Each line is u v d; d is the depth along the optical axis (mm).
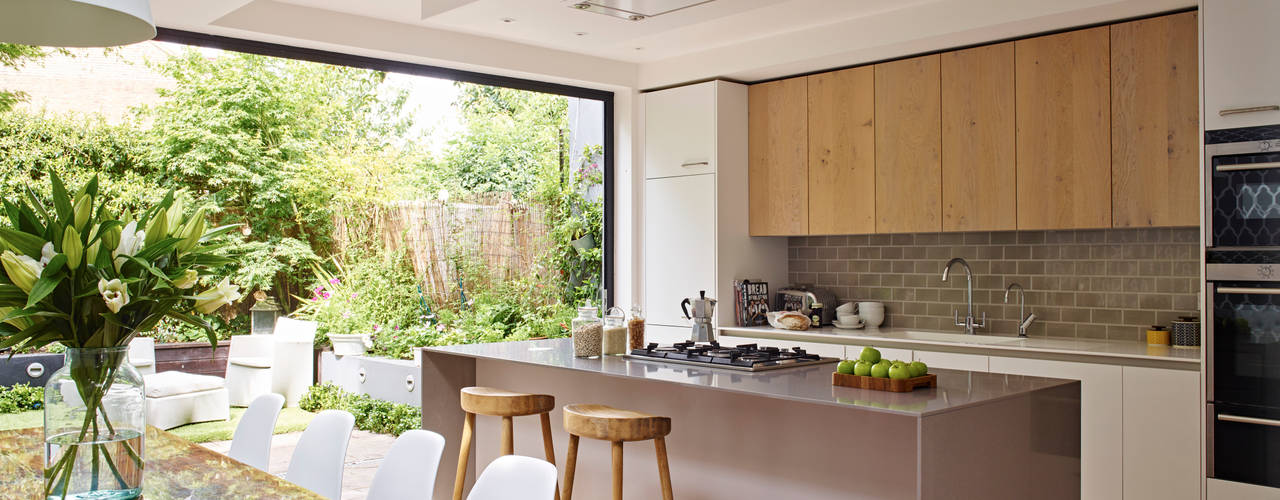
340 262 8086
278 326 7090
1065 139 4602
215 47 4777
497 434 4398
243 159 8016
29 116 7164
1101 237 4832
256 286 7691
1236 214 3689
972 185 4945
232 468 2344
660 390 3658
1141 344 4461
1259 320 3631
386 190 8500
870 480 2932
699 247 5926
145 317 1954
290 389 7074
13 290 1813
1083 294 4898
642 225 6316
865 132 5418
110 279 1887
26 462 2428
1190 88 4184
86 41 1822
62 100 7410
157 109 7809
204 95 7969
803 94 5746
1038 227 4695
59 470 1843
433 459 2283
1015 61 4789
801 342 5426
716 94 5844
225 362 7191
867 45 5020
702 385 2951
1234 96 3682
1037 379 3121
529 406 3551
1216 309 3752
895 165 5273
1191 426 3881
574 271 7281
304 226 8195
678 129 6074
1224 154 3711
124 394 1916
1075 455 3105
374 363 6633
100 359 1872
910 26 4840
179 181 7867
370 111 8836
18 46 7195
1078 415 3121
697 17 4301
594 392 3959
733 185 5934
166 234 1998
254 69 8188
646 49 5844
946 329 5465
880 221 5344
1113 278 4785
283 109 8250
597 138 7230
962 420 2525
